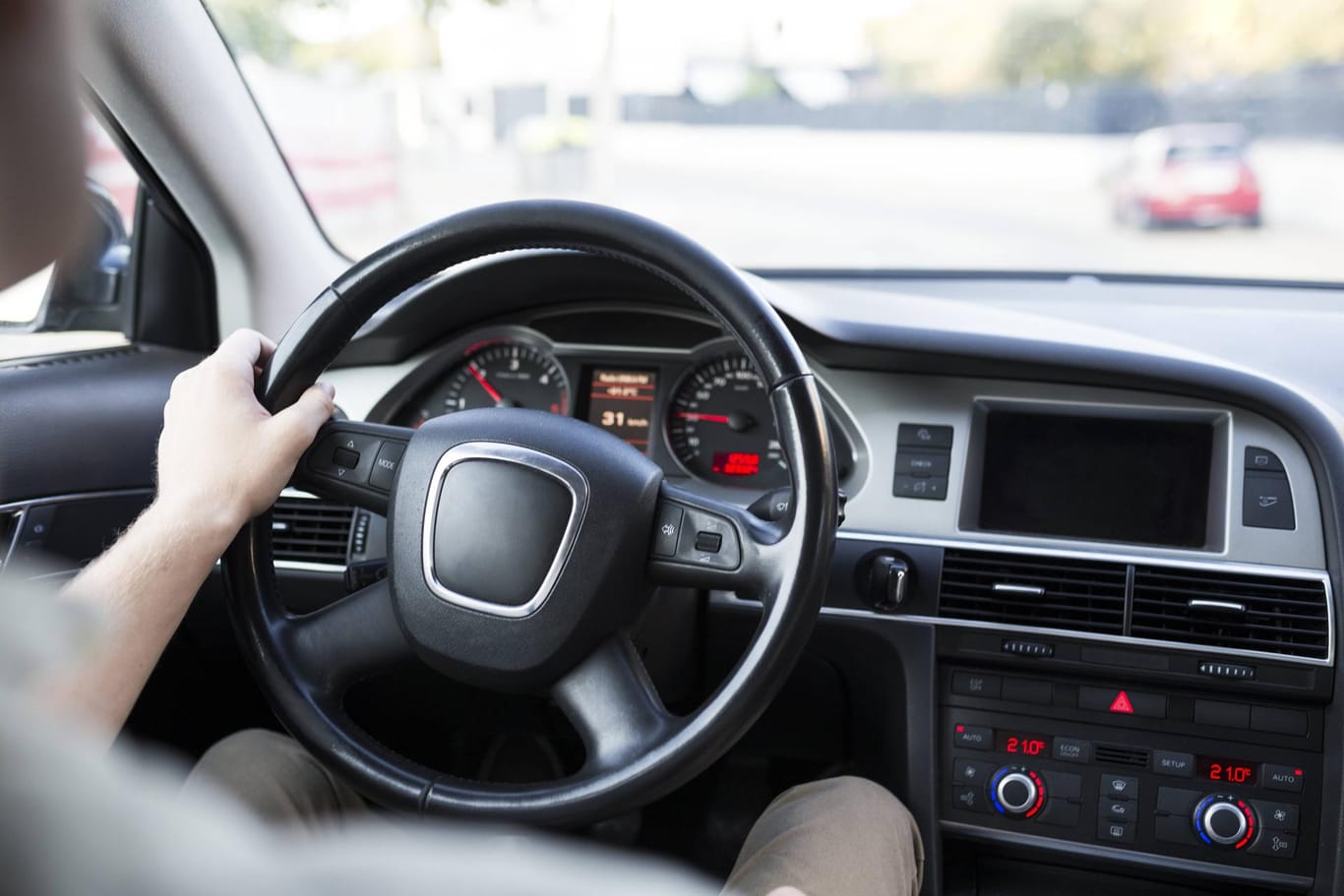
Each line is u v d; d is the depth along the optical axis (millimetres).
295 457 936
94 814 321
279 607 1095
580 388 1632
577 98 11516
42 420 1412
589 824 980
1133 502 1463
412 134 10891
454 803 987
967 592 1439
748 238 2193
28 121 312
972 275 1991
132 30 1490
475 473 1012
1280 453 1408
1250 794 1391
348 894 338
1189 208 6500
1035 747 1439
